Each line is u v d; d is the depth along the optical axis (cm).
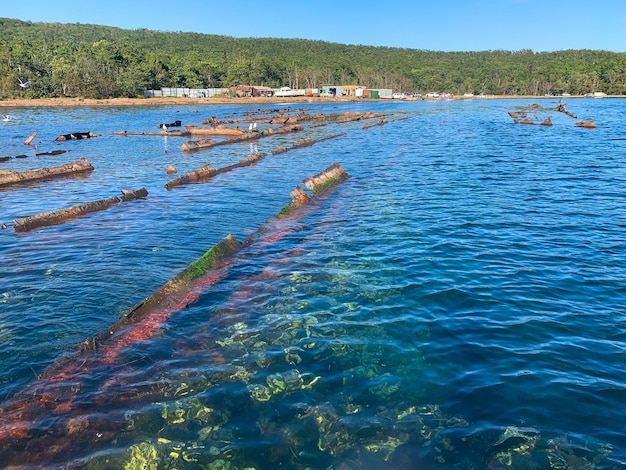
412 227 1571
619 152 3312
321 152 3638
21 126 6034
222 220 1739
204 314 980
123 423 656
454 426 634
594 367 764
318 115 7662
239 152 3666
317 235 1509
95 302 1051
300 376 754
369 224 1622
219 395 712
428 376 746
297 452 595
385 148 3850
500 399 686
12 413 680
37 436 635
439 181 2394
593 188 2155
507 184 2286
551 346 827
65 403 701
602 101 14462
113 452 604
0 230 1612
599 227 1550
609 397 688
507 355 800
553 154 3288
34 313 995
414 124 6469
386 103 14800
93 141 4500
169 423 654
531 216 1692
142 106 11738
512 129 5434
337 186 2319
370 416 657
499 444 600
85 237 1521
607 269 1186
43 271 1229
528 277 1137
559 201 1917
